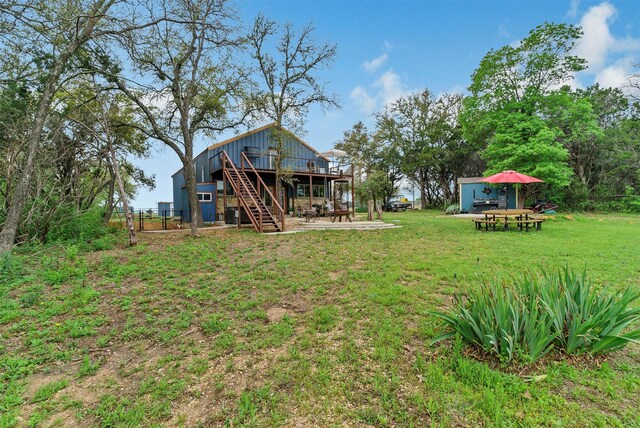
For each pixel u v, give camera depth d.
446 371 2.36
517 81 17.42
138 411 2.09
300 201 20.62
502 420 1.84
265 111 14.37
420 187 33.91
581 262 5.53
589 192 20.88
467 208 21.84
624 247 6.83
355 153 33.72
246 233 10.70
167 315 3.77
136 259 6.55
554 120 17.34
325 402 2.11
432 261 5.93
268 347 2.92
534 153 15.78
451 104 30.00
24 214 8.16
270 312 3.78
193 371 2.58
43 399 2.27
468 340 2.64
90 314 3.82
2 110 7.70
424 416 1.93
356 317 3.49
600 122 22.59
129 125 11.63
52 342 3.14
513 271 5.08
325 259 6.36
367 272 5.29
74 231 8.94
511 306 2.46
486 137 21.25
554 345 2.57
